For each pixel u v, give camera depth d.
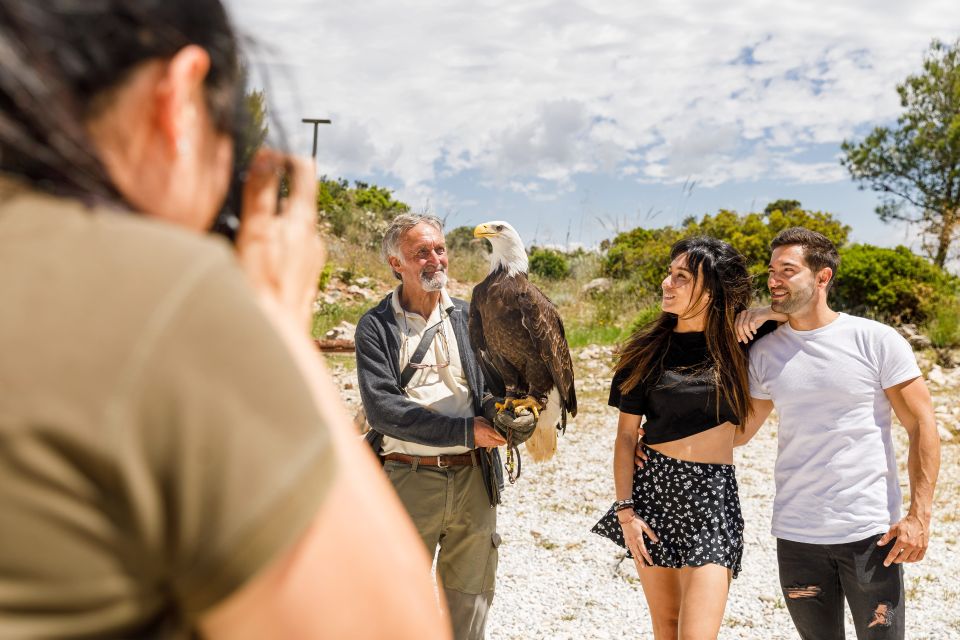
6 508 0.48
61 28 0.54
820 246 3.15
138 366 0.50
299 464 0.53
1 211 0.54
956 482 7.29
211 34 0.61
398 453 3.33
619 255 16.80
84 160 0.55
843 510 3.05
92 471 0.49
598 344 13.30
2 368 0.48
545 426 3.85
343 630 0.55
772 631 4.68
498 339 3.75
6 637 0.48
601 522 3.40
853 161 21.05
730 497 3.19
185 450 0.50
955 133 19.33
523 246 3.79
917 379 3.05
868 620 3.02
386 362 3.33
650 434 3.28
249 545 0.51
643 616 4.85
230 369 0.52
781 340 3.23
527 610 4.92
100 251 0.52
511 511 6.63
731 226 15.15
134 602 0.51
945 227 16.66
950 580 5.35
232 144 0.67
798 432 3.15
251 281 0.71
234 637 0.54
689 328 3.25
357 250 19.98
